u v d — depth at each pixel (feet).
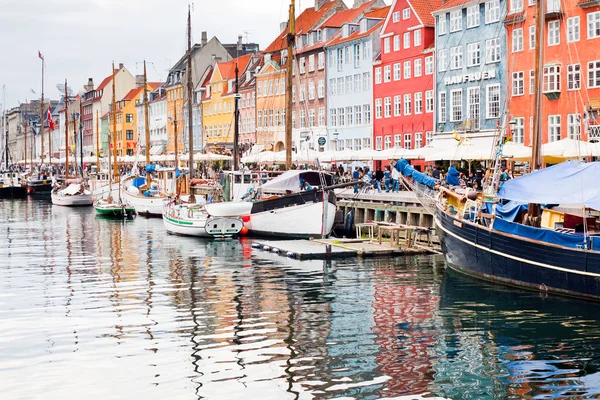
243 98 347.36
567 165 87.61
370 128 256.93
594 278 77.15
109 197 227.81
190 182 196.95
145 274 104.78
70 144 589.32
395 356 61.98
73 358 61.77
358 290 89.66
